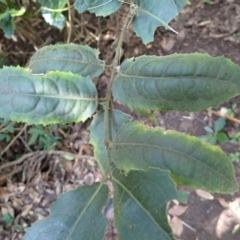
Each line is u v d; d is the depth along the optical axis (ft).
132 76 0.87
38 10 1.95
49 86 0.83
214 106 0.82
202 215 2.40
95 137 0.88
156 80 0.83
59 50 1.01
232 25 2.87
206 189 0.76
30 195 2.60
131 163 0.76
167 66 0.83
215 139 2.56
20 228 2.49
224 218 2.37
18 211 2.55
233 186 0.76
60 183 2.61
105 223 0.73
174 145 0.76
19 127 2.62
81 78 0.86
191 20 2.91
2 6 1.88
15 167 2.66
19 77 0.81
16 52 2.67
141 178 0.69
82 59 1.00
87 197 0.75
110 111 0.89
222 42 2.83
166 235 0.64
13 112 0.81
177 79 0.82
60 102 0.84
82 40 2.68
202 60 0.81
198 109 0.83
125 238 0.66
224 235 2.33
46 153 2.64
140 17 0.96
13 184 2.63
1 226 2.51
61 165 2.64
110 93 0.89
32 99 0.82
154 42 2.83
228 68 0.80
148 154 0.77
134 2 0.97
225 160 0.76
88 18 2.67
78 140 2.67
